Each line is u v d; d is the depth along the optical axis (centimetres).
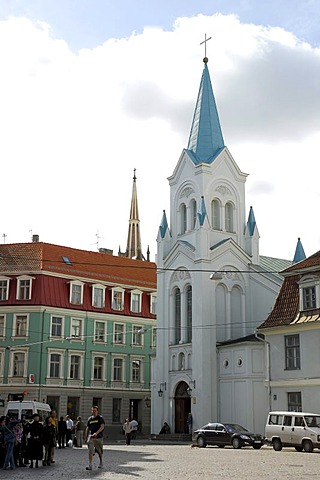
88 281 6744
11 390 6066
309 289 4281
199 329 5188
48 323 6269
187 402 5297
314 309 4175
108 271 7094
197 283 5322
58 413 6144
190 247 5491
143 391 6850
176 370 5406
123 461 2597
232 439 3762
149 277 7469
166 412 5416
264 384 4469
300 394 4181
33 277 6369
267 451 3400
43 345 6166
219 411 5009
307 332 4175
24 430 2395
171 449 3647
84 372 6425
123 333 6875
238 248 5628
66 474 2042
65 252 6925
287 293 4475
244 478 1850
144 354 6981
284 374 4291
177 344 5462
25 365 6112
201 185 5638
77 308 6519
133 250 13338
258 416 4700
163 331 5622
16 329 6241
